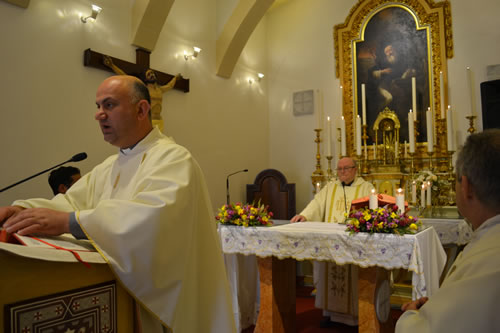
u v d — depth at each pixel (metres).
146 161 1.57
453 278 0.91
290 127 7.05
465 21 5.82
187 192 1.41
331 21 6.81
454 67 5.84
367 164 6.05
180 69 5.29
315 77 6.88
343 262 2.92
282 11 7.29
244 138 6.55
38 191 3.56
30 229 1.20
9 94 3.40
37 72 3.62
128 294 1.29
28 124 3.53
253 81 6.89
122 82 1.60
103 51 4.25
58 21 3.83
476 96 5.68
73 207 1.70
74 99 3.92
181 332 1.36
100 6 4.25
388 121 6.17
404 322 0.94
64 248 1.16
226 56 5.95
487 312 0.76
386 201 3.16
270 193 6.07
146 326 1.34
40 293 1.03
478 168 0.97
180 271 1.35
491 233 0.92
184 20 5.42
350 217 3.00
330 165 6.18
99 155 4.13
